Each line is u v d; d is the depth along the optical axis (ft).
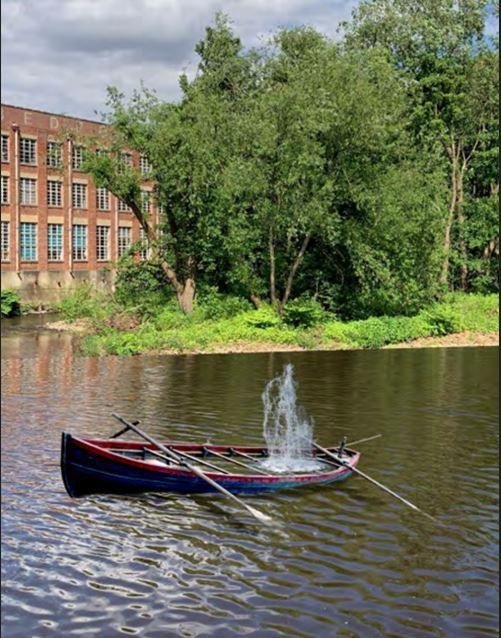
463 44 148.05
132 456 44.68
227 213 117.80
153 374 81.97
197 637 26.84
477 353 101.04
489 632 27.20
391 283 118.93
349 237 117.19
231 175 109.19
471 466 47.37
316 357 96.12
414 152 131.75
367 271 122.11
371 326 111.45
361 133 111.75
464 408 65.51
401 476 45.32
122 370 84.69
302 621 27.91
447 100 147.43
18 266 171.01
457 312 125.08
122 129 111.86
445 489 42.83
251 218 119.03
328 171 115.75
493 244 158.51
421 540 35.37
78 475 40.27
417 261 124.26
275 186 112.57
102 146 115.14
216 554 33.78
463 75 145.89
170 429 56.65
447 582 31.07
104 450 40.60
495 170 151.74
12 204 169.68
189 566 32.50
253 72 142.00
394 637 26.84
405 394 71.77
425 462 48.39
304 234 119.44
